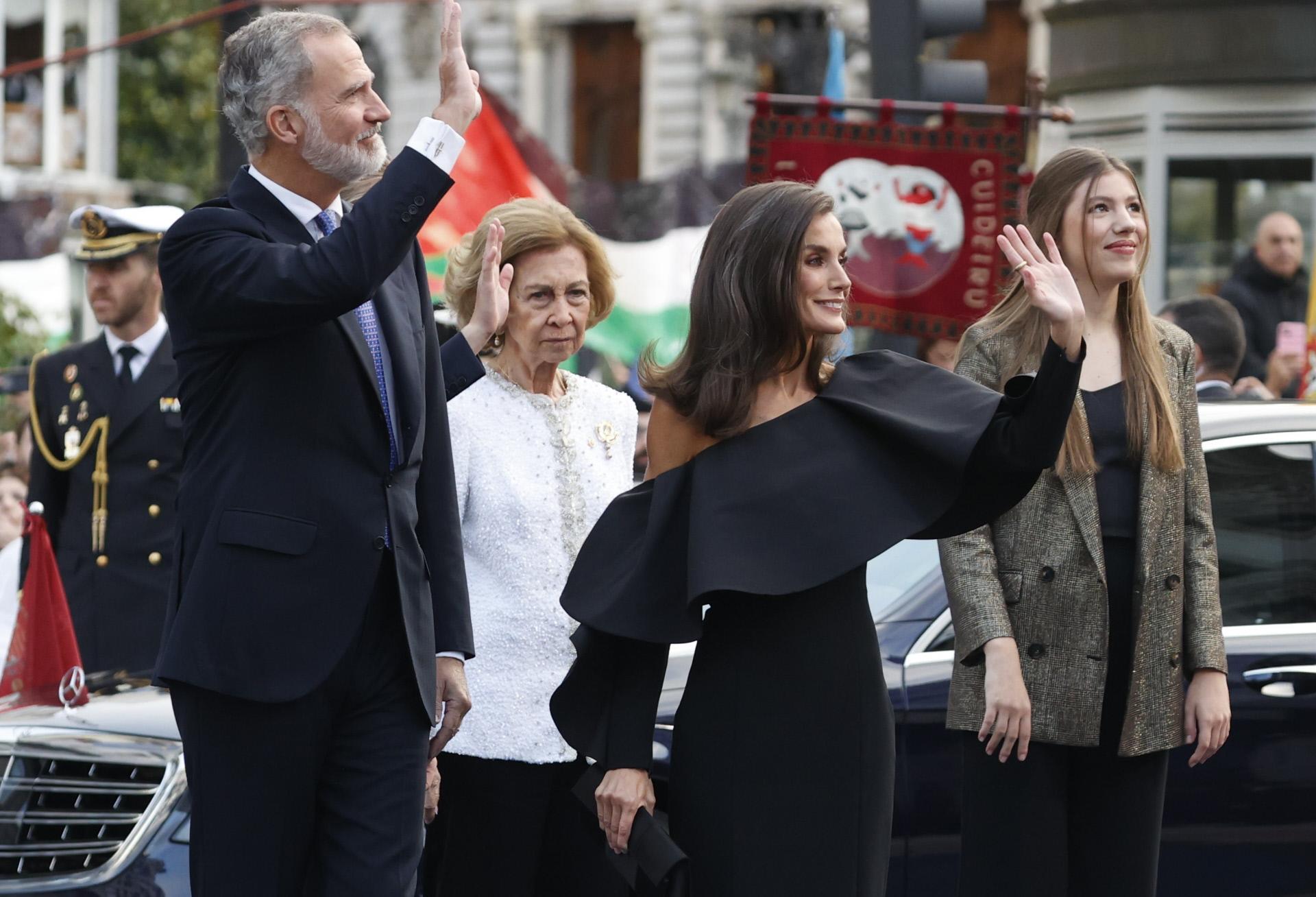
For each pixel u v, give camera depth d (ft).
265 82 27.78
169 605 28.25
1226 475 39.55
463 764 34.35
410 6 206.59
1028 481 28.09
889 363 29.60
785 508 28.04
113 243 52.95
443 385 30.76
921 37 56.95
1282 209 86.69
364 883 27.63
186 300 27.27
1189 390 33.53
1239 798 37.73
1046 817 32.27
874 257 57.31
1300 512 39.86
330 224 28.96
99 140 209.46
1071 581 32.01
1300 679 38.19
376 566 27.86
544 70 206.08
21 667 42.47
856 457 28.43
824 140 57.36
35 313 135.33
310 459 27.43
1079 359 27.04
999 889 32.32
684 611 28.58
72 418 53.52
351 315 28.17
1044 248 33.32
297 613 27.12
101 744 37.37
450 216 74.84
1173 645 32.32
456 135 27.32
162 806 36.32
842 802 28.07
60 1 205.87
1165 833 37.55
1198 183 87.92
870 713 28.40
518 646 34.30
